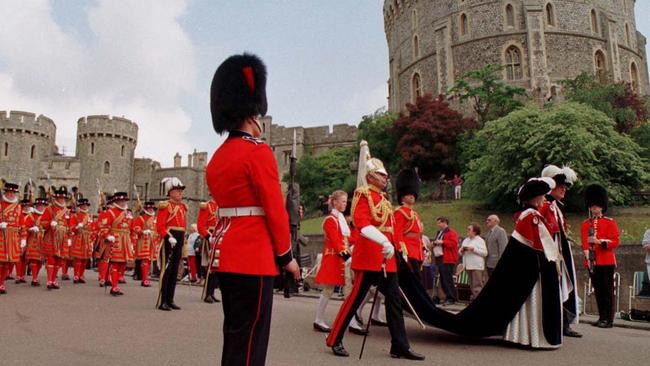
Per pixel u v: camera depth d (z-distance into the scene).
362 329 6.93
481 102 37.88
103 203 17.22
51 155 64.62
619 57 45.97
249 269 2.92
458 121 35.41
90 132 61.06
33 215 12.83
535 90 40.66
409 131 36.09
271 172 2.99
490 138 28.30
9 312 7.38
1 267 9.92
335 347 5.27
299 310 8.98
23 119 60.56
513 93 36.78
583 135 23.88
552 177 7.41
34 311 7.52
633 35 48.75
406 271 6.25
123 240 12.09
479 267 11.39
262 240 3.00
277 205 2.95
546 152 24.81
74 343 5.36
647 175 24.94
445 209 29.22
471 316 6.01
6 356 4.70
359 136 42.38
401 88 52.03
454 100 43.97
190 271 15.59
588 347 6.04
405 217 7.21
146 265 13.19
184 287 13.90
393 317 5.22
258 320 2.92
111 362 4.57
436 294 12.68
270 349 5.43
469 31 45.41
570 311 6.92
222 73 3.35
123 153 62.50
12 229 10.13
